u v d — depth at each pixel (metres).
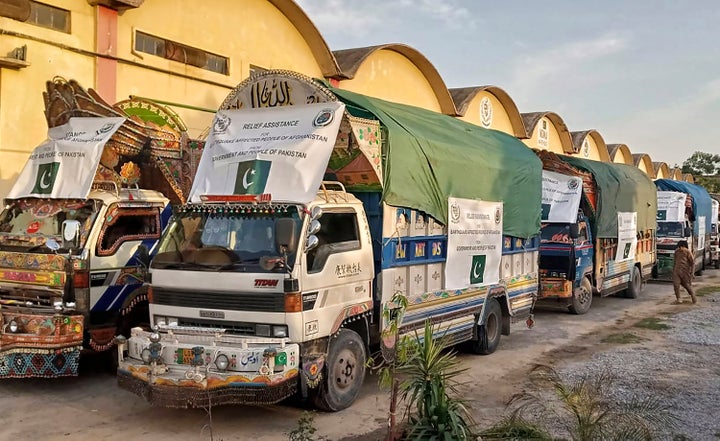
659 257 22.52
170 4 13.02
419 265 8.59
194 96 13.64
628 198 17.20
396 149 7.83
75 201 8.56
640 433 5.57
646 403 6.45
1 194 10.49
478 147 10.14
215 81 14.02
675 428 6.61
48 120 9.59
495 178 10.34
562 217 14.16
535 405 7.05
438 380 5.66
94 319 8.36
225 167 7.33
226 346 6.25
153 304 7.07
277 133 7.29
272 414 7.10
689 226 23.94
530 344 11.48
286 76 7.48
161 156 10.03
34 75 10.88
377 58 18.81
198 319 6.79
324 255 6.88
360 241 7.50
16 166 10.70
